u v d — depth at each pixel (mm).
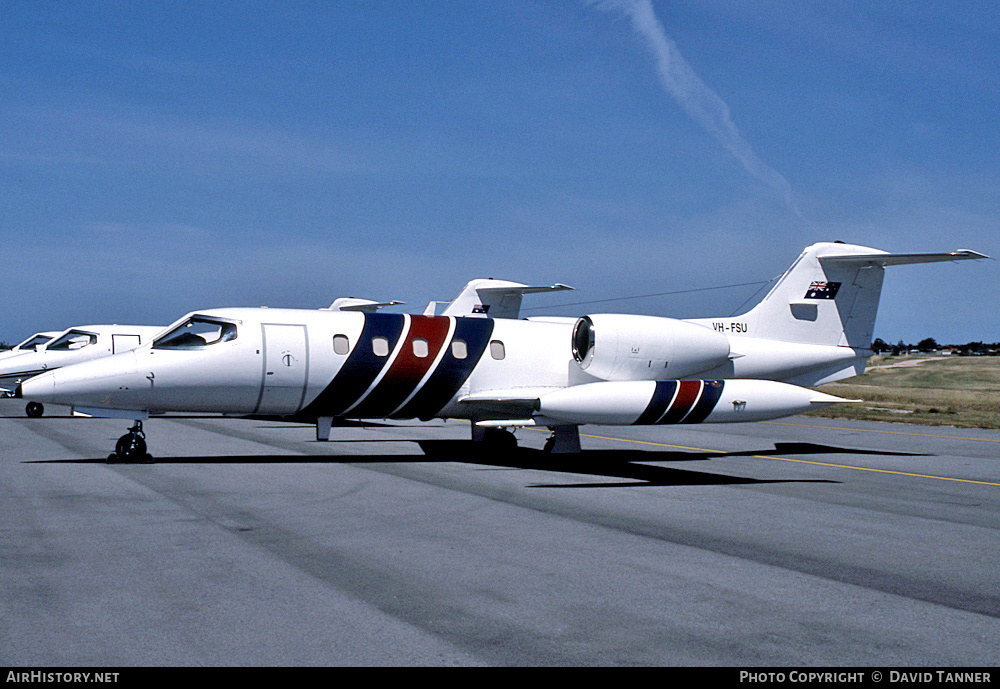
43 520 8688
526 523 9102
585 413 13789
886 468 15336
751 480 13328
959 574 7258
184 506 9672
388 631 5422
